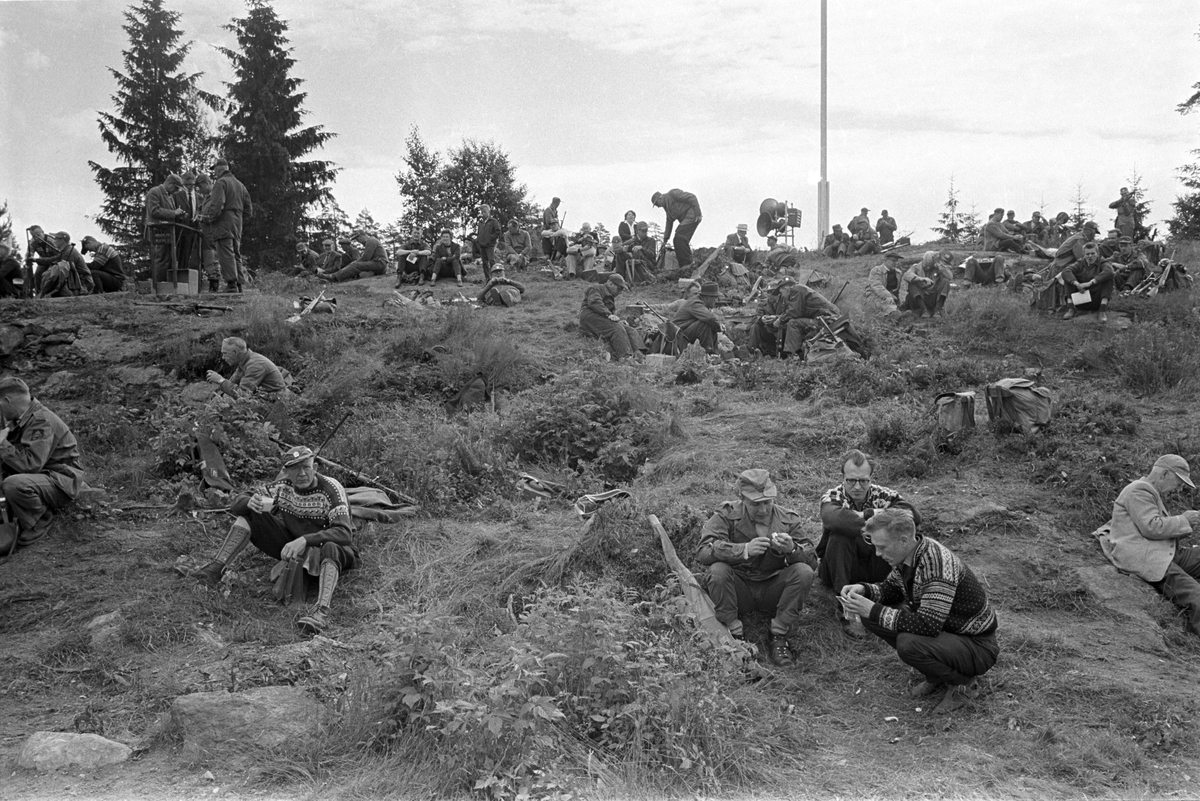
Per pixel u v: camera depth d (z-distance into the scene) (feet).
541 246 82.28
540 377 41.93
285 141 118.52
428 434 32.86
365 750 16.69
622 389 35.86
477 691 16.53
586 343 47.39
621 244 69.56
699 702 17.37
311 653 20.36
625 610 19.31
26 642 22.03
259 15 116.26
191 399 38.17
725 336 48.03
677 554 23.76
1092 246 48.85
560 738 16.49
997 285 62.44
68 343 42.91
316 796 15.56
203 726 17.16
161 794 15.67
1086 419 31.78
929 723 18.69
